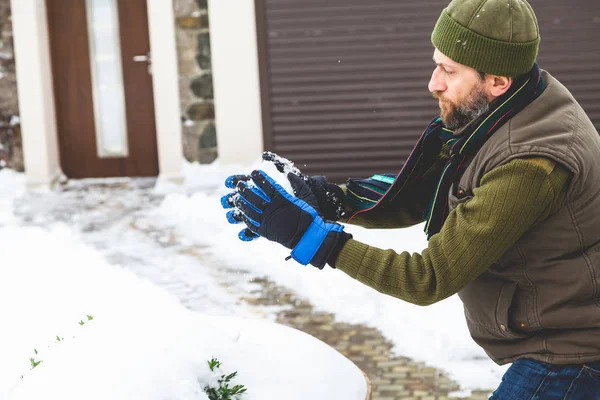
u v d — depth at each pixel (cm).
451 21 211
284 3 842
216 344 216
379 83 842
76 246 674
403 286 204
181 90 882
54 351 211
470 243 200
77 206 823
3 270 588
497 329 223
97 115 925
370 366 459
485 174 207
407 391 428
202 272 618
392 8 830
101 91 923
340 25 838
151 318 221
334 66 845
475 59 209
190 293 575
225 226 734
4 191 873
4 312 477
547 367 218
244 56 855
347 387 216
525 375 220
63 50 911
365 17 834
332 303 551
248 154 873
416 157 241
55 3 901
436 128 238
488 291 223
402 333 499
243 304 555
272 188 209
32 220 773
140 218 773
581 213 207
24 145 878
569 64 827
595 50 823
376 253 207
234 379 211
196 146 895
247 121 866
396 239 697
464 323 504
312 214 207
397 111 845
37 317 463
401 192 249
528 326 218
